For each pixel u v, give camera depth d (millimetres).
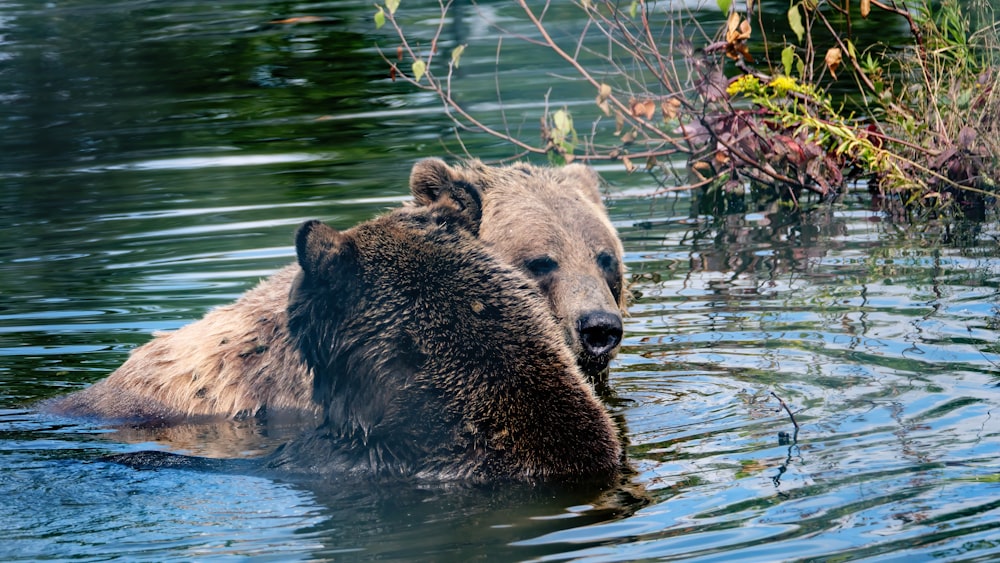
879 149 17156
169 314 13055
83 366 11789
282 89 25016
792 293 12945
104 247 15875
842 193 18188
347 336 8188
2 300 13758
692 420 9344
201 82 25922
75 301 13656
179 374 11031
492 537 6988
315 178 18750
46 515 7504
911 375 9914
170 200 18031
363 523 7277
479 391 8070
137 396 10961
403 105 23359
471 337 8117
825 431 8719
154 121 23109
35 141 22172
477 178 11844
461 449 8055
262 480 8109
